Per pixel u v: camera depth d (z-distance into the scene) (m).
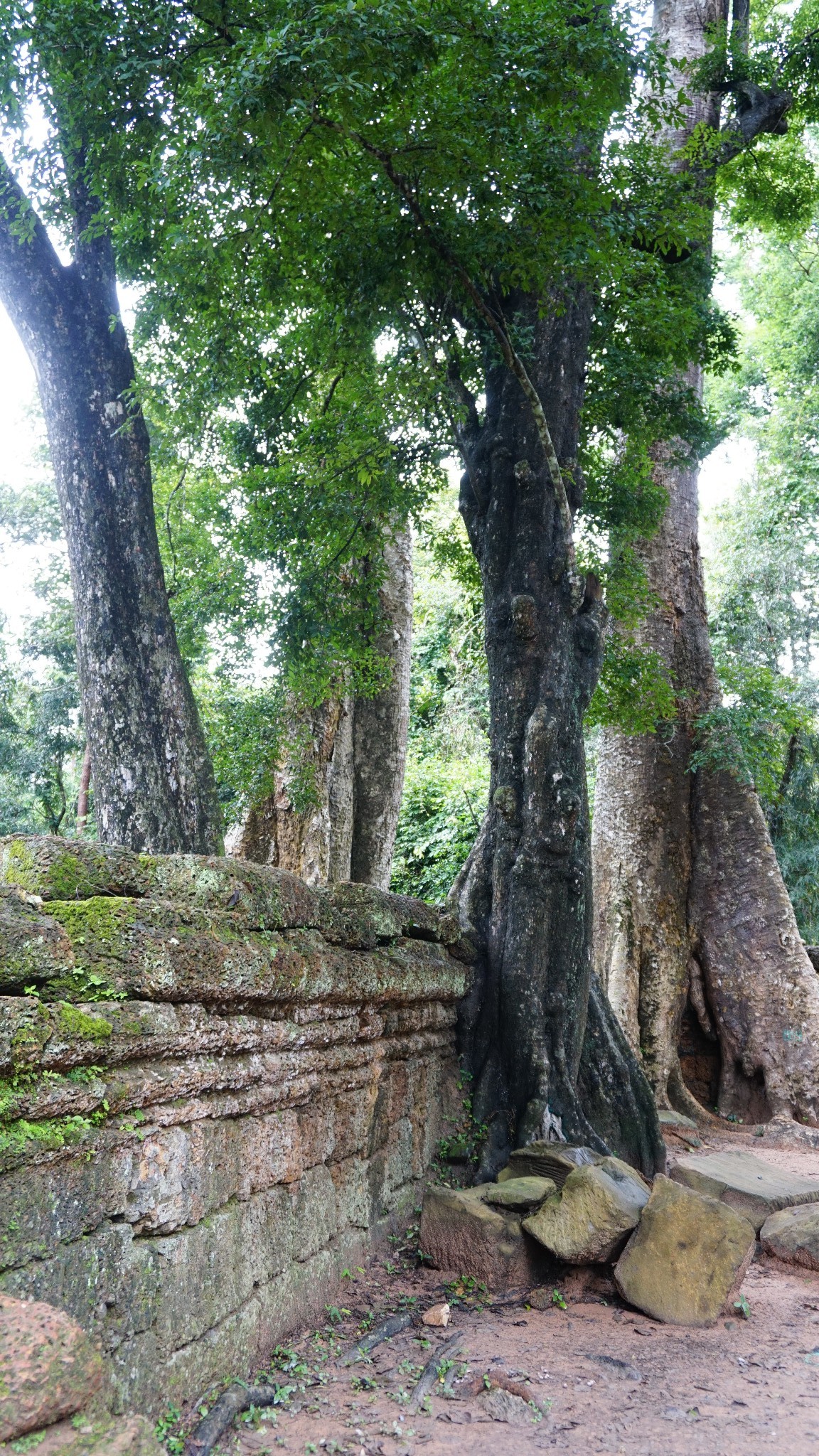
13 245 6.77
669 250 8.95
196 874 3.59
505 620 7.45
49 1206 2.57
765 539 16.86
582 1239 4.86
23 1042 2.49
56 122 6.46
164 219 6.71
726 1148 9.91
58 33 5.68
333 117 5.87
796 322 18.17
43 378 6.81
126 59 5.83
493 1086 6.64
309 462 7.80
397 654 12.27
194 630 8.86
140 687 6.43
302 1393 3.51
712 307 9.43
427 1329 4.31
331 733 11.30
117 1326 2.79
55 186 7.05
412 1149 5.82
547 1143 6.01
